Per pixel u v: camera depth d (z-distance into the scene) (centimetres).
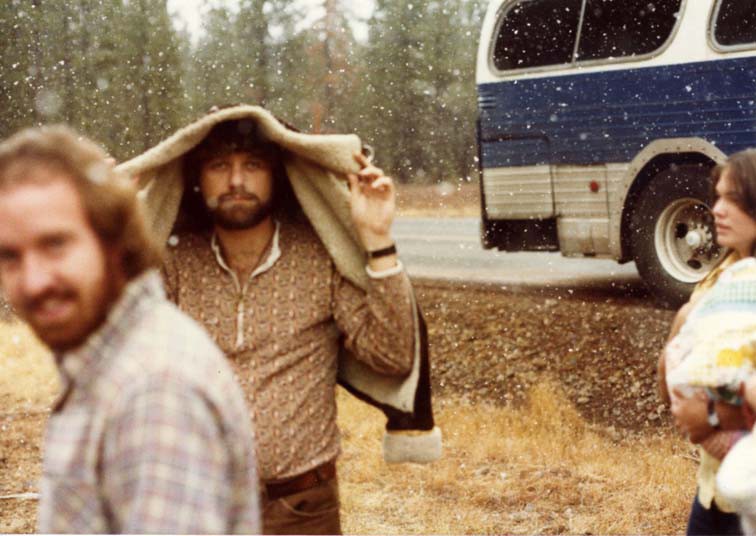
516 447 557
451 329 814
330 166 267
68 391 146
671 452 539
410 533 456
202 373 145
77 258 144
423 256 1295
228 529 149
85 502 143
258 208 264
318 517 267
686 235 780
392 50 3316
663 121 784
